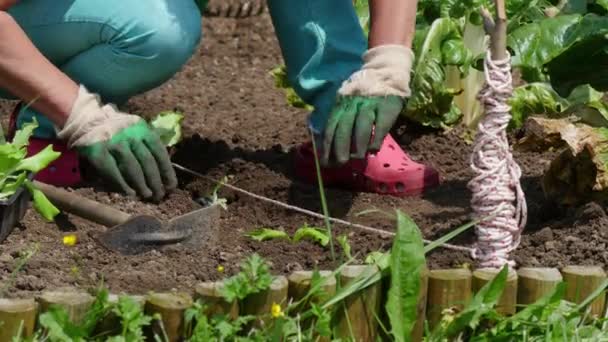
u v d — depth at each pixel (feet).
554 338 12.09
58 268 13.66
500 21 12.87
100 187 15.99
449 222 15.31
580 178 15.25
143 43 15.52
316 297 12.09
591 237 14.56
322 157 14.73
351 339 12.16
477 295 12.25
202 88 22.29
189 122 20.02
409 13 14.87
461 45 18.58
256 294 11.99
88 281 13.29
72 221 15.02
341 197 16.48
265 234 14.85
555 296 12.30
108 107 14.73
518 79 21.43
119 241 14.20
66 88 14.40
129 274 13.56
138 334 11.41
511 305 12.59
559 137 14.87
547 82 18.84
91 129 14.42
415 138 18.95
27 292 12.85
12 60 14.11
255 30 25.53
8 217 14.07
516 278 12.59
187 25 15.79
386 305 12.10
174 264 14.02
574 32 16.20
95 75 15.90
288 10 16.22
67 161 16.03
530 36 16.49
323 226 15.47
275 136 19.20
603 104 17.49
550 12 18.75
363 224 15.60
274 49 24.61
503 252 13.15
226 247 14.73
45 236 14.61
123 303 11.53
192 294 12.70
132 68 15.75
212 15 26.27
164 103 21.24
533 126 14.96
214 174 16.97
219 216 15.38
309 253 14.64
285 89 21.95
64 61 16.05
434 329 12.51
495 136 13.00
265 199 15.43
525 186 16.92
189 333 11.75
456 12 18.94
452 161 18.20
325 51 16.19
